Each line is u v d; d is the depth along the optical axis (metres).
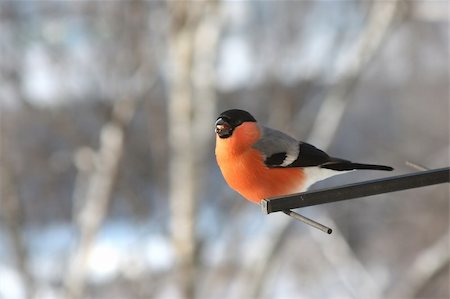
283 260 15.77
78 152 13.68
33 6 14.62
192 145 11.92
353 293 13.53
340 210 16.84
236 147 5.93
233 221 14.43
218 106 14.51
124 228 16.59
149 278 14.34
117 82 14.24
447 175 5.09
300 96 13.96
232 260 14.41
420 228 17.41
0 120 14.70
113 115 12.95
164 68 14.13
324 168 5.99
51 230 17.12
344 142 18.55
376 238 17.41
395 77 18.73
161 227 14.75
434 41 18.67
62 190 17.30
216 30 12.18
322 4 14.24
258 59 14.50
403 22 12.22
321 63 13.95
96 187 12.81
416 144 18.55
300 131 13.71
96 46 14.88
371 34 12.01
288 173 5.94
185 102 11.78
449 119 18.72
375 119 18.84
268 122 14.64
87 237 12.78
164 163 15.88
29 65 14.91
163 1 13.21
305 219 4.67
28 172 16.61
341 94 12.20
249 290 12.52
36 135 16.27
